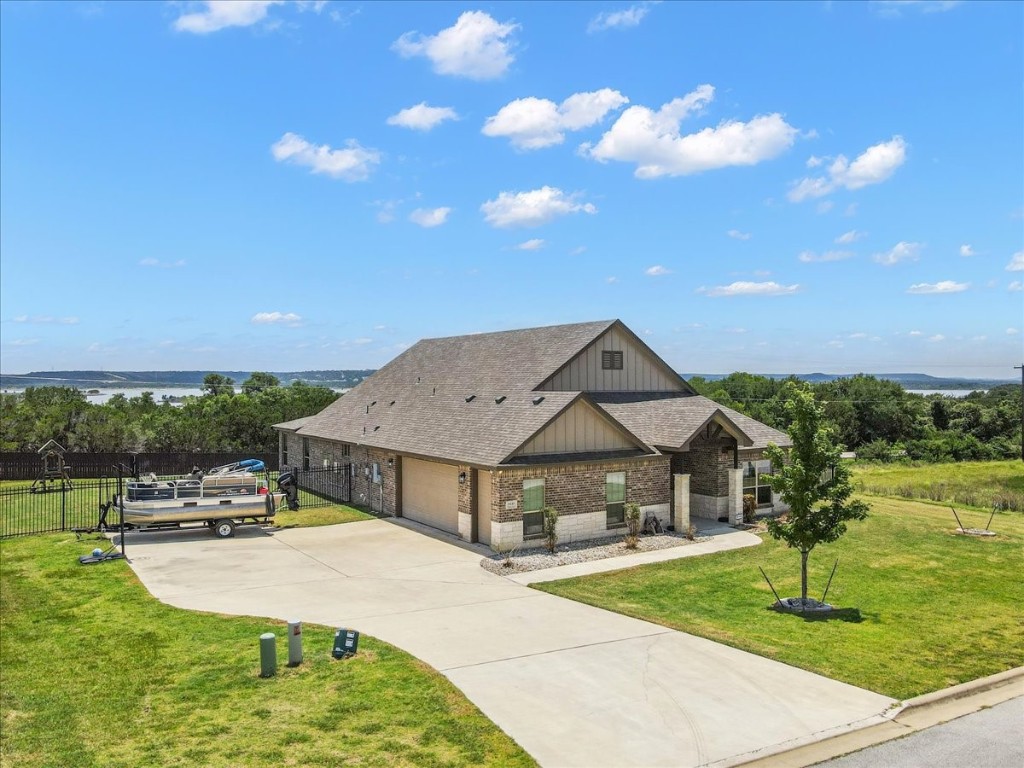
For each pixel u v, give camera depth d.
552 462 20.58
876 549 20.75
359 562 19.12
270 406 50.81
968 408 69.38
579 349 26.62
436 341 37.12
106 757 8.67
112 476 39.19
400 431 27.06
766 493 26.14
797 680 11.13
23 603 15.46
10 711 10.03
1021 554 20.19
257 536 22.66
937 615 14.66
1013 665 11.97
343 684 10.73
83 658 12.05
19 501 30.02
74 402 45.44
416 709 9.88
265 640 11.09
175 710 9.97
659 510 23.12
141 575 17.78
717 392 71.19
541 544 20.75
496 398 25.42
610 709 10.00
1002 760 8.80
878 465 53.69
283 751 8.73
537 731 9.31
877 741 9.28
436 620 14.03
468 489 21.44
